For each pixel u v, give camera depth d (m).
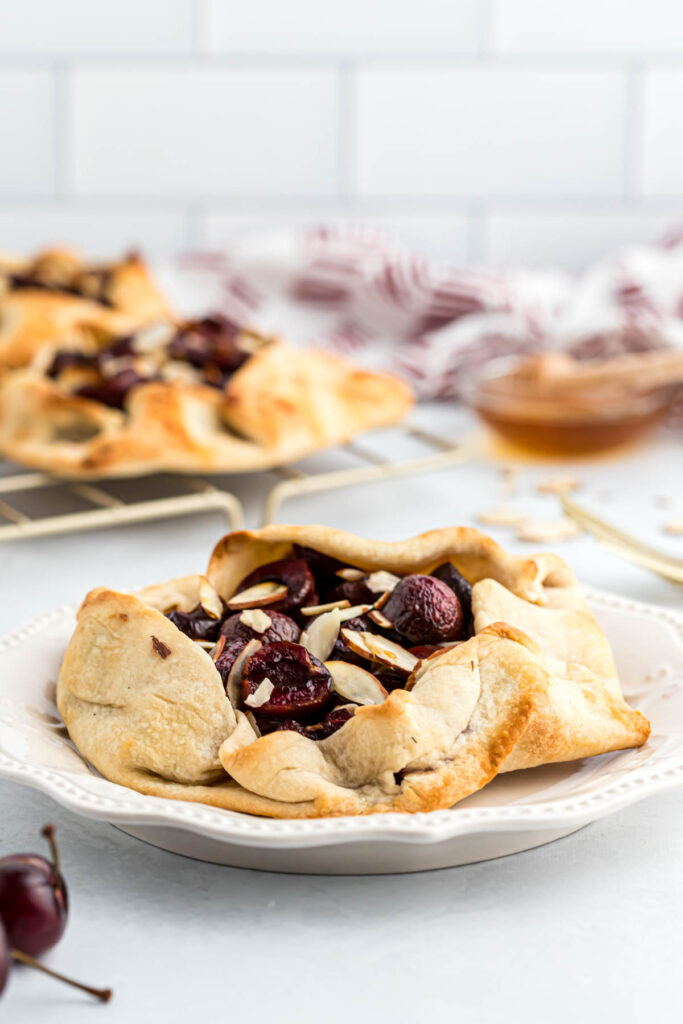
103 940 0.67
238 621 0.75
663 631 0.79
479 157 1.28
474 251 1.28
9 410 0.97
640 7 1.25
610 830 0.74
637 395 1.04
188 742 0.73
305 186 1.28
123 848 0.73
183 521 0.97
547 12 1.26
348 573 0.77
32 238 1.28
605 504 0.98
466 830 0.65
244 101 1.27
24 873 0.62
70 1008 0.61
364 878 0.72
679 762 0.72
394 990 0.63
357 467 1.03
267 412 0.95
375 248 1.17
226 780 0.73
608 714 0.74
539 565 0.78
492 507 0.98
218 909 0.70
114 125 1.27
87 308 1.07
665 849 0.73
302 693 0.73
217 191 1.28
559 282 1.19
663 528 0.94
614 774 0.72
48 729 0.75
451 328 1.15
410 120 1.27
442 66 1.26
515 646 0.73
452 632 0.75
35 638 0.78
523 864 0.73
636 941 0.67
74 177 1.27
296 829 0.65
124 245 1.29
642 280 1.15
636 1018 0.61
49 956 0.65
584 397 1.04
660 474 1.03
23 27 1.24
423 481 1.02
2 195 1.27
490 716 0.72
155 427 0.94
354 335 1.17
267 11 1.25
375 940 0.67
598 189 1.28
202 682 0.73
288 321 1.17
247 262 1.17
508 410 1.04
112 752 0.73
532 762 0.73
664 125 1.27
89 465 0.93
